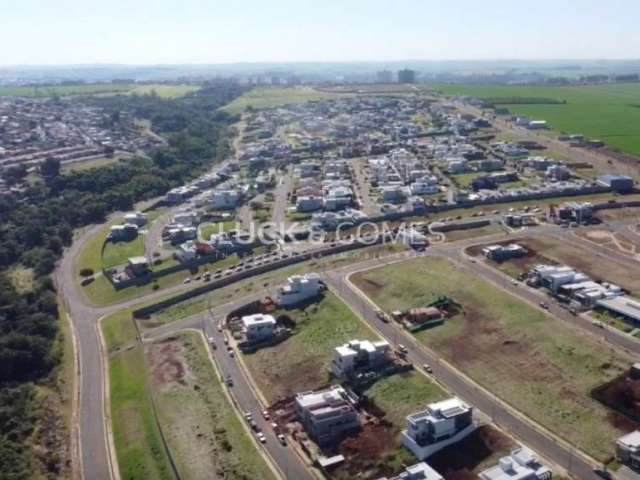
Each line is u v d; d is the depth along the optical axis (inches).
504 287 6491.1
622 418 4242.1
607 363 4862.2
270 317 6107.3
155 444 4493.1
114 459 4466.0
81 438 4731.8
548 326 5541.3
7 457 4308.6
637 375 4648.1
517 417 4407.0
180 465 4247.0
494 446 4101.9
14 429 4648.1
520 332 5482.3
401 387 4894.2
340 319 6097.4
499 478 3661.4
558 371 4867.1
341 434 4458.7
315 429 4434.1
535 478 3693.4
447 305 6131.9
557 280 6274.6
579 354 5036.9
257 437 4510.3
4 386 5344.5
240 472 4141.2
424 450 4106.8
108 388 5418.3
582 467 3855.8
